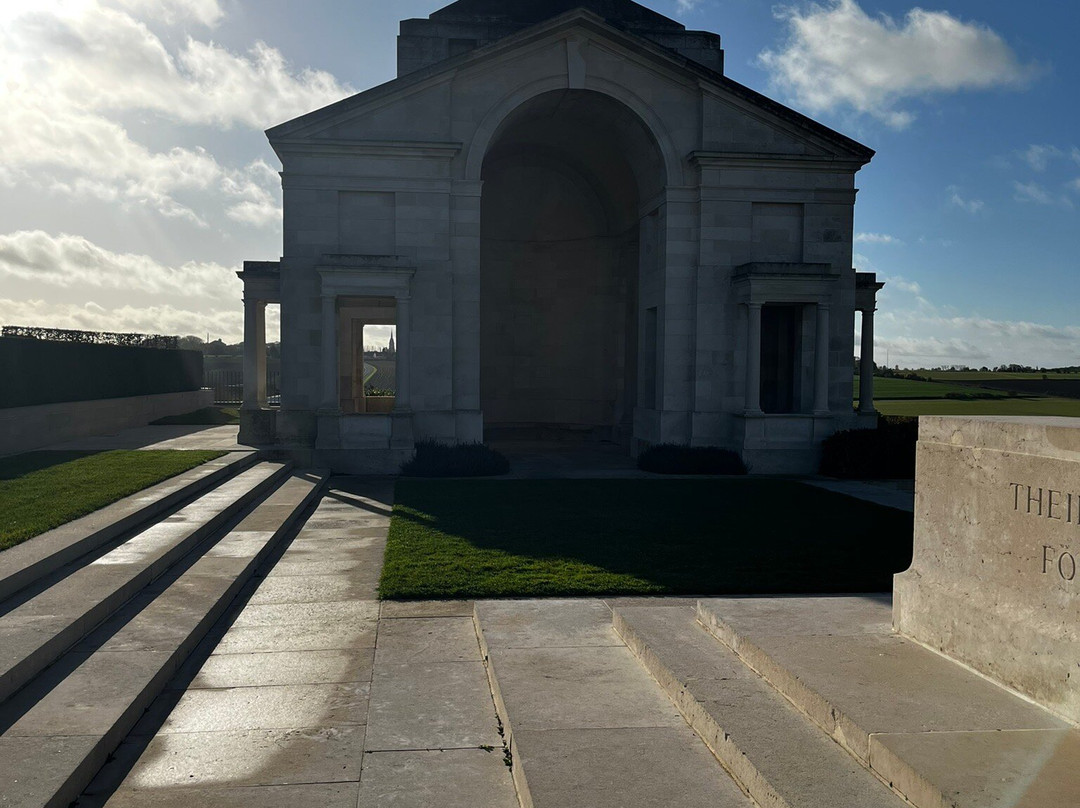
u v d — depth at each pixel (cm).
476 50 2978
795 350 3256
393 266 2844
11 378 2752
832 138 3105
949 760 517
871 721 580
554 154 4072
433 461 2803
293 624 1099
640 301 3456
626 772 611
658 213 3231
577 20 3014
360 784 669
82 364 3425
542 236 4269
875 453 2869
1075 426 629
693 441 3098
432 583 1268
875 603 930
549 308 4275
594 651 912
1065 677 589
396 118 2981
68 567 1177
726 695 697
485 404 4278
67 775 624
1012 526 664
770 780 542
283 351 2945
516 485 2528
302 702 839
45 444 2980
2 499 1564
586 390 4209
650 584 1261
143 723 785
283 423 2945
